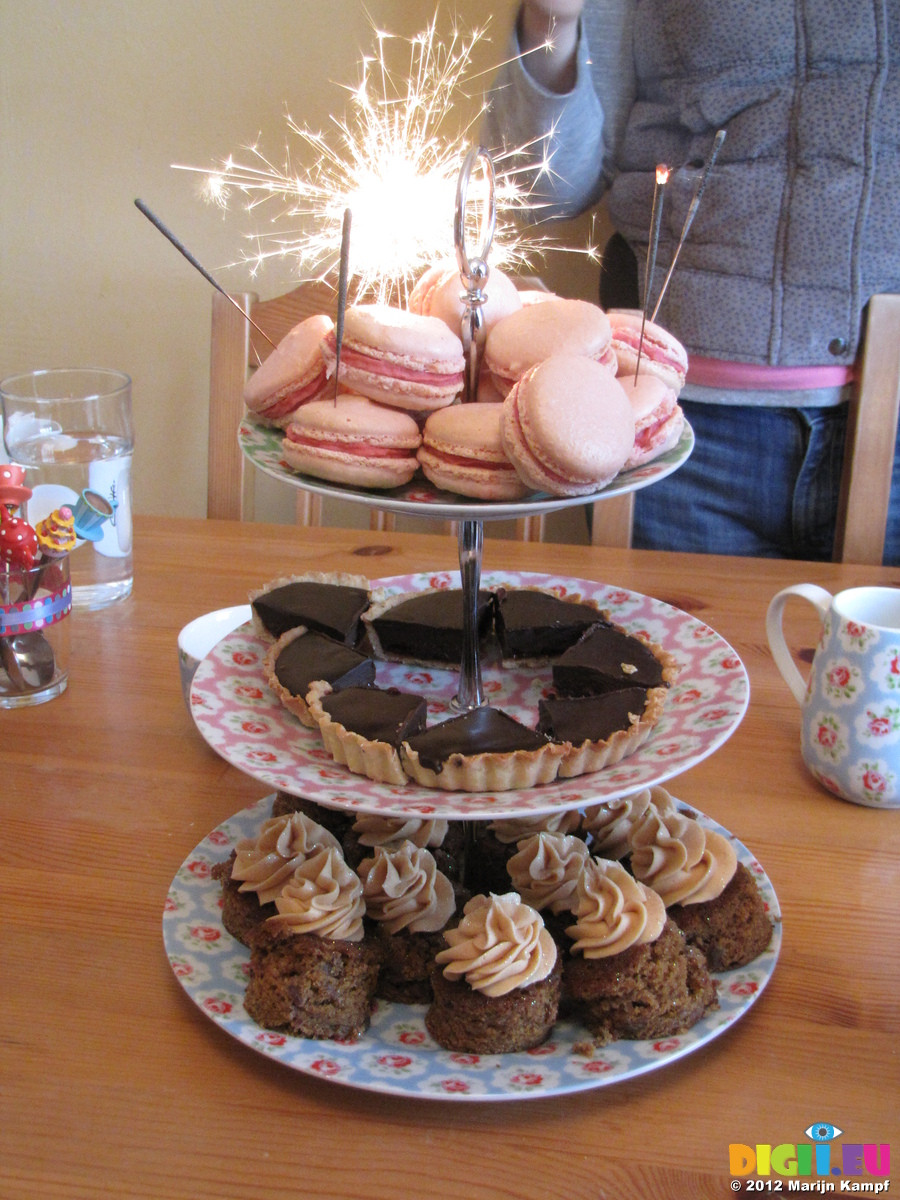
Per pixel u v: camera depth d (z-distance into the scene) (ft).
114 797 3.07
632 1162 1.95
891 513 5.42
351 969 2.25
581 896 2.39
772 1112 2.05
